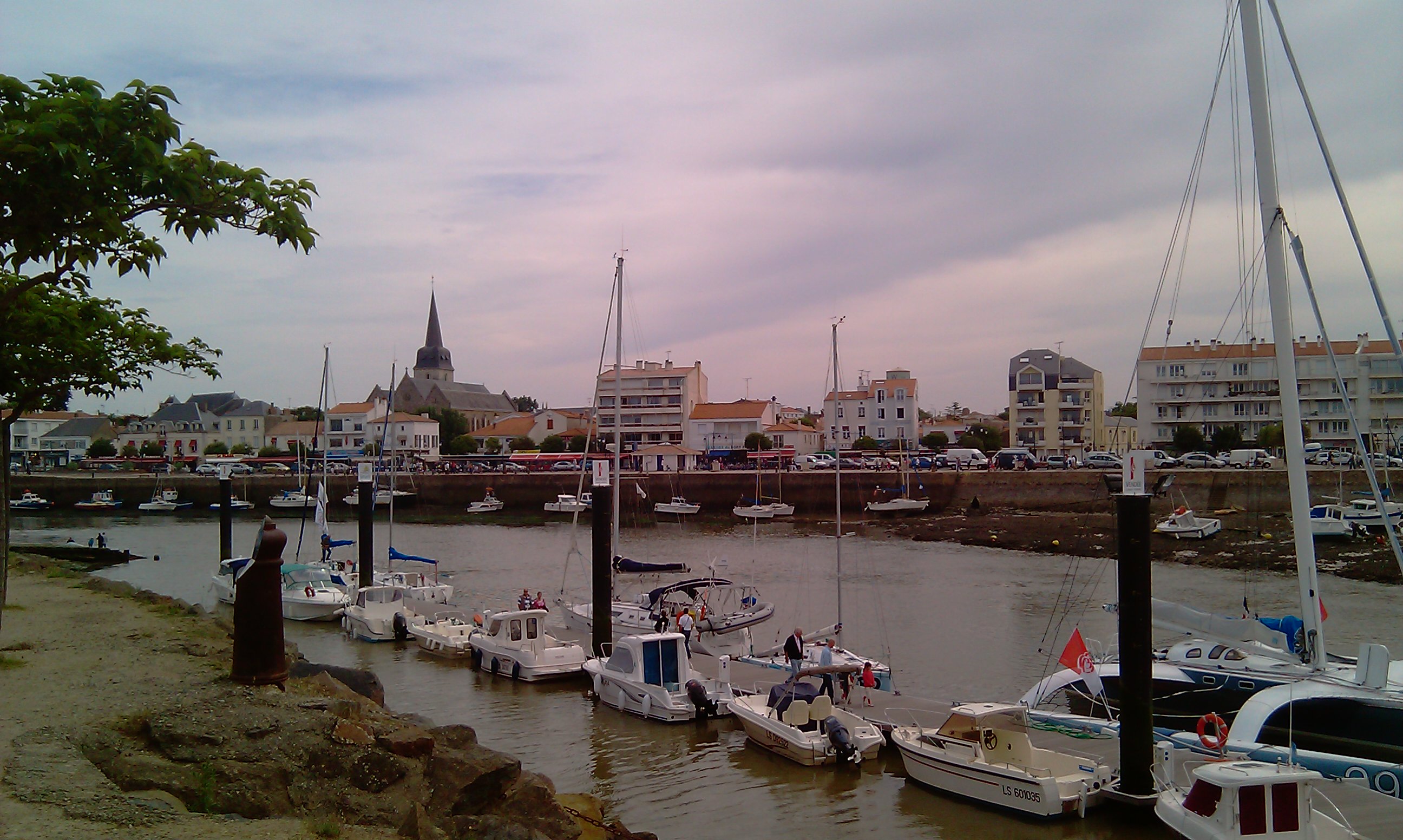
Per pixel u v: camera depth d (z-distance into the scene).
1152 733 16.55
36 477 107.50
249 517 95.81
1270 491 69.56
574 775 19.83
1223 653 20.72
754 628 36.31
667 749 21.48
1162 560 54.59
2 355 16.17
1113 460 81.31
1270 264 19.16
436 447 153.00
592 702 25.70
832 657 24.72
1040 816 16.58
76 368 17.20
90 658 14.43
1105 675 22.34
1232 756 16.33
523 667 27.84
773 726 20.73
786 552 62.62
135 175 10.11
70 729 10.44
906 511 83.19
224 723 10.67
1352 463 75.44
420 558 48.72
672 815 17.55
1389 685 18.33
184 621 19.23
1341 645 30.97
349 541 53.88
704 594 36.59
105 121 9.63
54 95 10.05
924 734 19.17
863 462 101.31
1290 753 15.84
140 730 10.79
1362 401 90.88
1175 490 71.88
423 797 10.80
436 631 33.09
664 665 24.80
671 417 136.12
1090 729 20.02
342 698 13.68
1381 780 16.25
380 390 185.25
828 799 18.25
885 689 24.66
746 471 98.88
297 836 8.73
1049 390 121.94
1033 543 63.62
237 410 166.12
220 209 10.79
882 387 130.88
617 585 38.97
